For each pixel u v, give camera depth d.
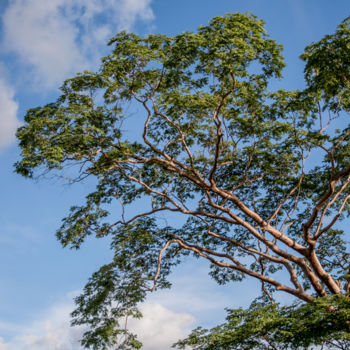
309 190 23.30
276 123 20.52
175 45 17.70
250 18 18.52
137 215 22.08
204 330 17.94
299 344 15.57
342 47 17.00
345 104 19.20
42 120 17.38
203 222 23.44
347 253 23.75
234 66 17.19
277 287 20.47
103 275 20.86
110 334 19.19
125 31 18.52
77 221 21.69
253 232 21.06
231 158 21.31
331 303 15.80
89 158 18.70
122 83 18.69
